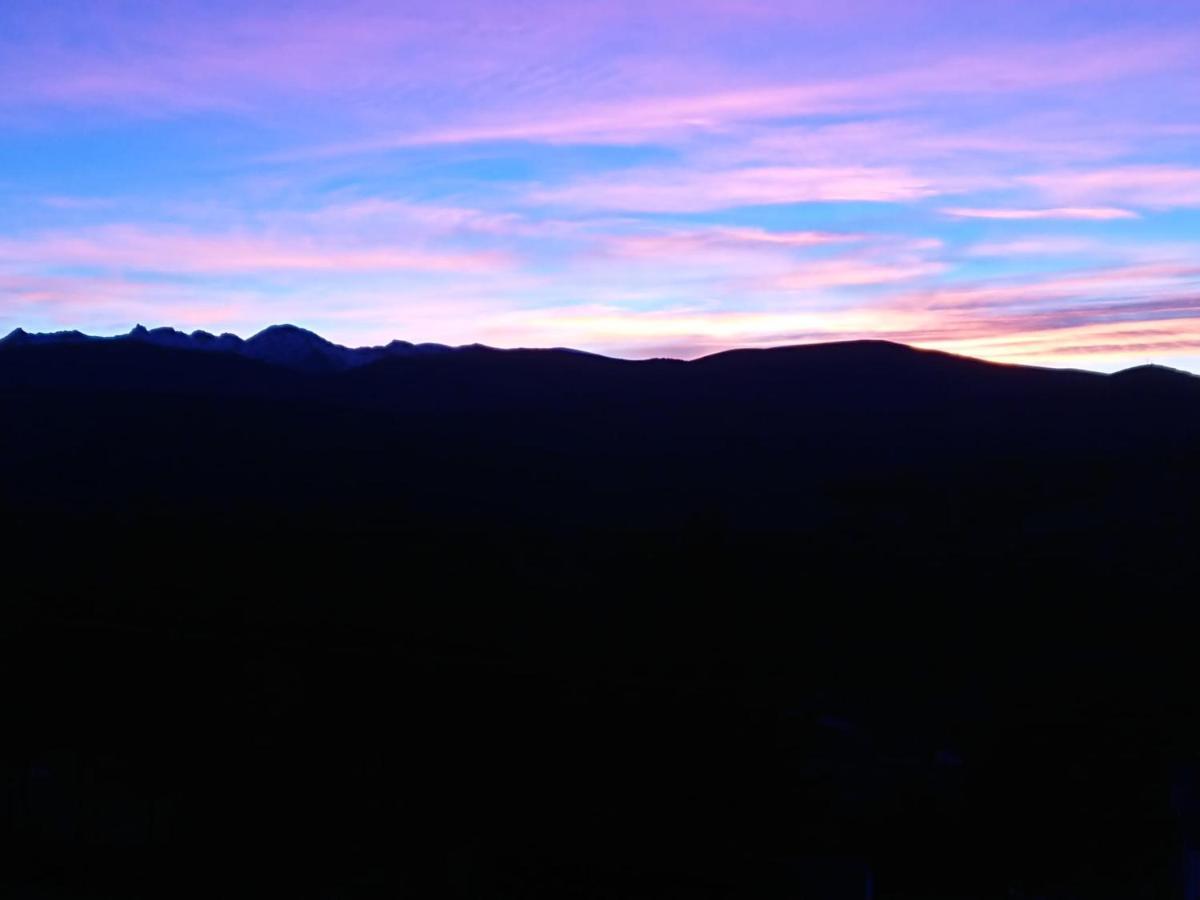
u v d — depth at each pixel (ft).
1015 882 24.34
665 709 27.35
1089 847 25.20
